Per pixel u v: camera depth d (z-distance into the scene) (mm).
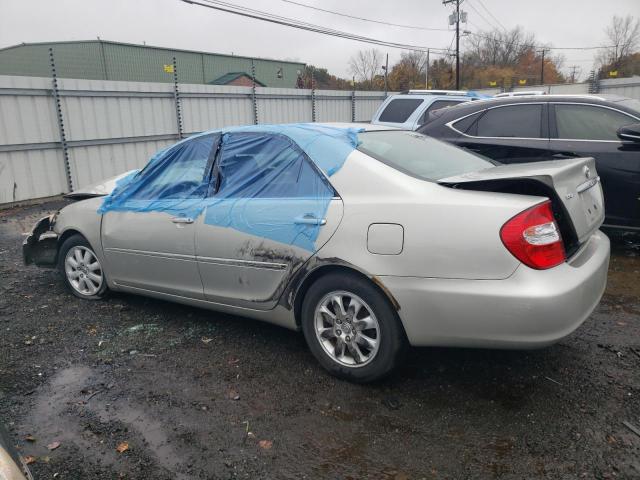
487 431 2766
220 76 39594
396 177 3059
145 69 35000
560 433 2729
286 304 3436
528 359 3506
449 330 2840
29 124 10320
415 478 2451
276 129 3697
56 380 3418
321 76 59250
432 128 6664
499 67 67312
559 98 5914
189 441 2754
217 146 3945
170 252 4008
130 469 2549
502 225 2682
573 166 3068
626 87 24516
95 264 4789
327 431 2812
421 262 2838
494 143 6105
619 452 2570
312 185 3326
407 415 2930
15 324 4348
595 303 2979
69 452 2686
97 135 11562
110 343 3957
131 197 4391
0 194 9992
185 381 3369
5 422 2953
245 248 3533
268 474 2502
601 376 3273
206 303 3969
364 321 3137
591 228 3211
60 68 34125
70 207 4867
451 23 39469
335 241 3107
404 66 56438
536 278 2654
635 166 5332
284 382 3322
